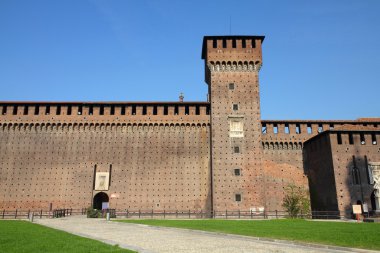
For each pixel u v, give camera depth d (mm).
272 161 57969
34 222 36531
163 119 57312
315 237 21375
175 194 54250
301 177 57375
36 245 17109
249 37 59656
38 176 54469
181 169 55375
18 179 54188
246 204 52250
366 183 50688
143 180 54781
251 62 58625
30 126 56312
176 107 58938
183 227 29812
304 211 54438
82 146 56062
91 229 29000
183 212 53438
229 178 53406
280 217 53625
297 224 34094
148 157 55812
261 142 55438
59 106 57594
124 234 24922
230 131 55562
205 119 57438
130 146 56250
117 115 57250
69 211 53062
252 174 53625
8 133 55906
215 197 52500
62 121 56562
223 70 58219
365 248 16938
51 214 52375
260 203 52375
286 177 57250
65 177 54656
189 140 56719
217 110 56406
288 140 58781
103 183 54594
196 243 19734
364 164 51469
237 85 57656
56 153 55562
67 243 18047
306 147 59031
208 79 62500
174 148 56312
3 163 54625
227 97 57062
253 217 51094
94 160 55500
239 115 56281
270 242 20203
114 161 55562
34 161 55031
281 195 56188
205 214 53000
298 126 60094
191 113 57719
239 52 58875
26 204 53281
